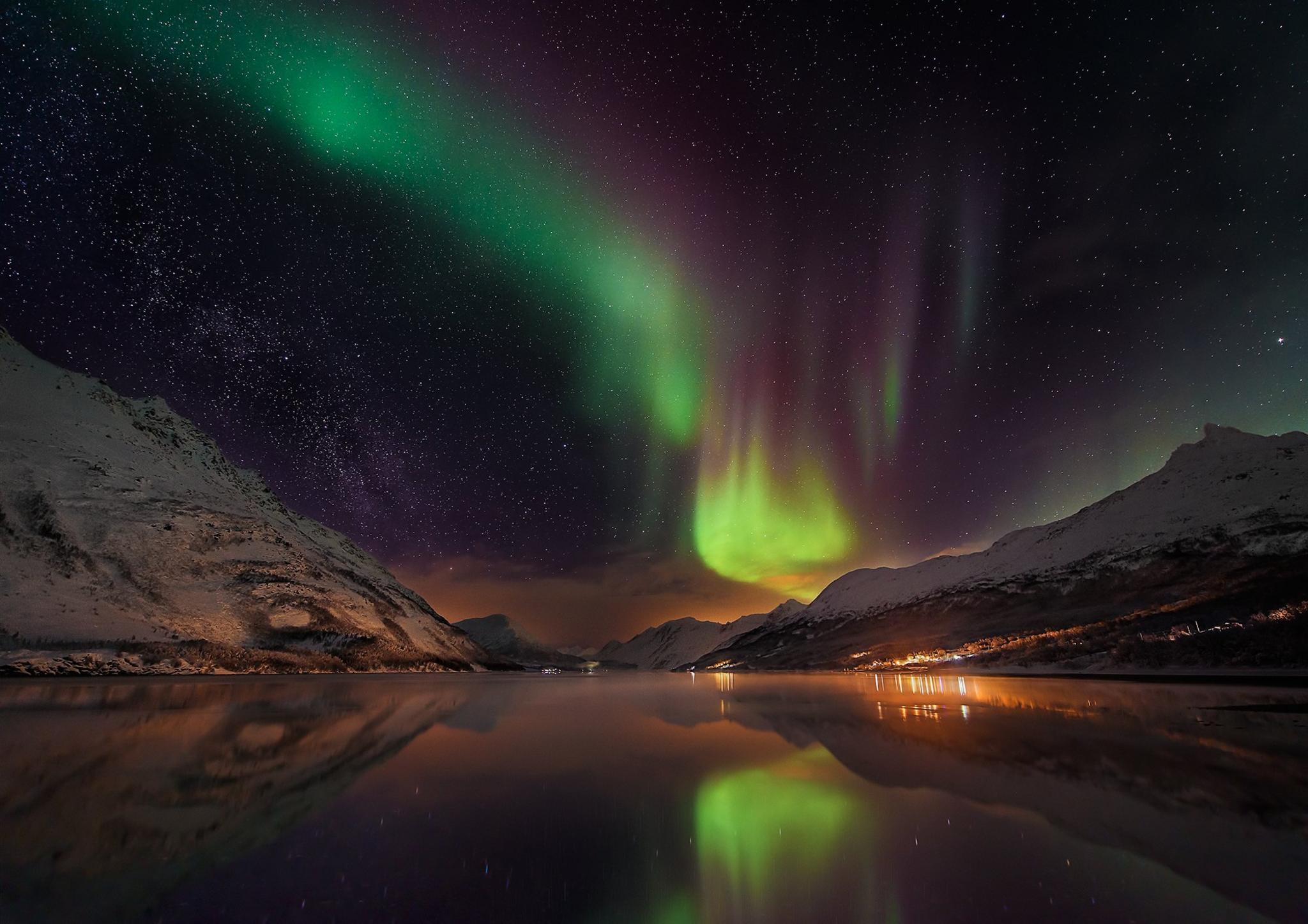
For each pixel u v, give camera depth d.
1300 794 7.07
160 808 6.41
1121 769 8.60
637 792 7.40
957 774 8.36
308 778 8.04
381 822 6.05
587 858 5.05
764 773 8.55
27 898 4.05
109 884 4.35
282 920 3.74
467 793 7.32
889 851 5.20
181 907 3.94
